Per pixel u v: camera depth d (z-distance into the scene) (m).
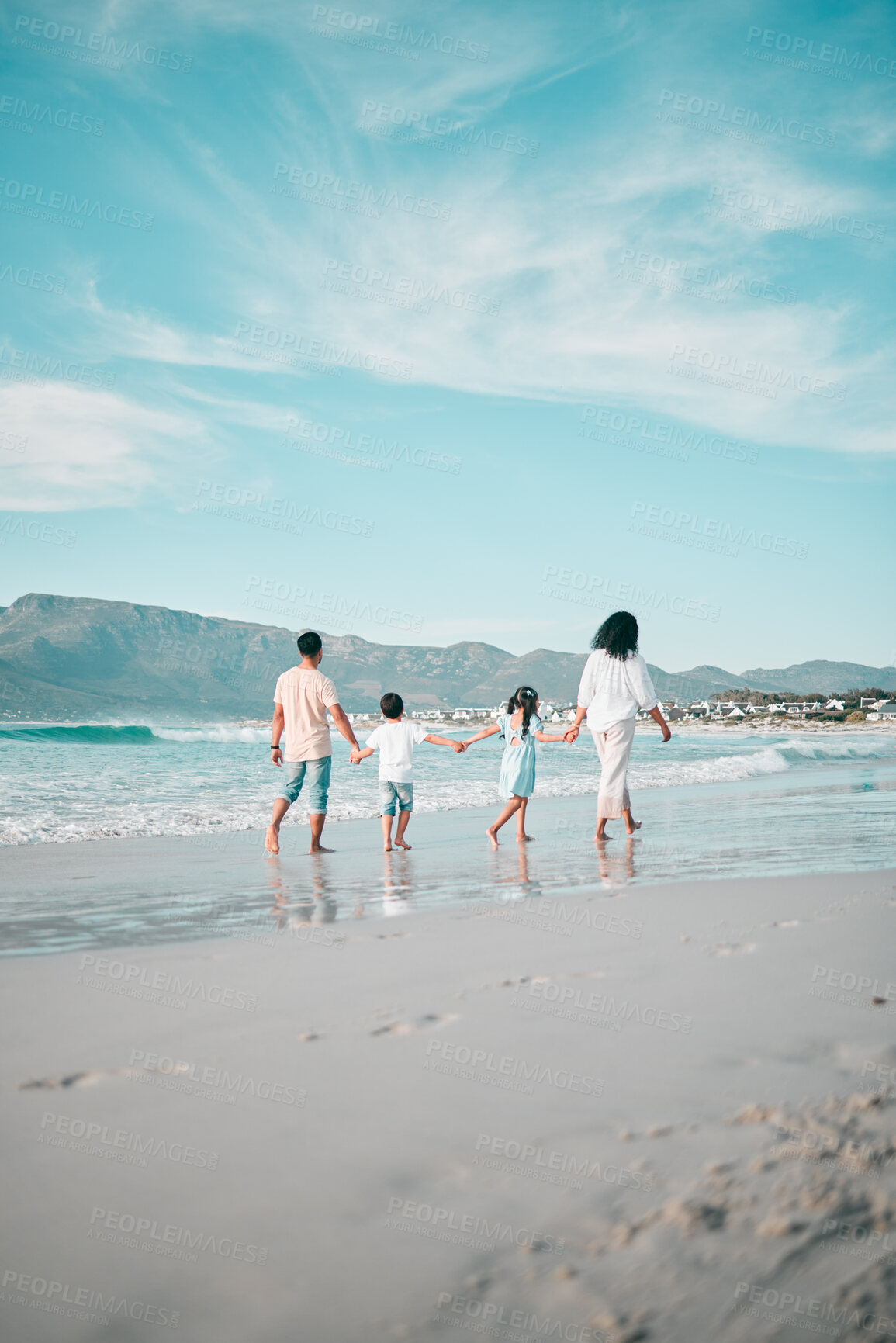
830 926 3.80
